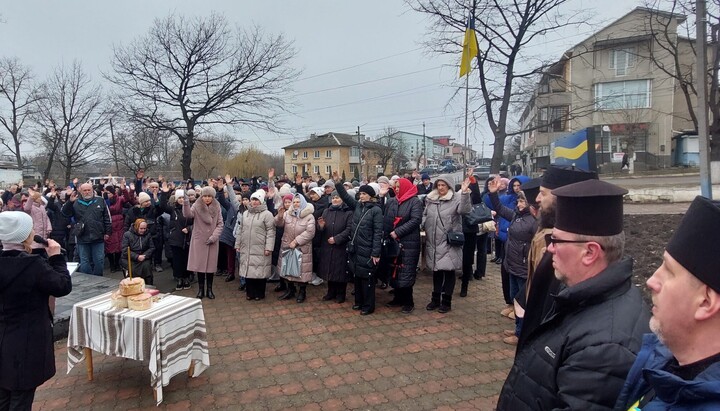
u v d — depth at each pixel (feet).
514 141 200.23
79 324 12.69
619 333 4.52
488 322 17.92
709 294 3.20
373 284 18.95
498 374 13.44
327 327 17.53
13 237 9.12
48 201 29.50
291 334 16.81
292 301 21.27
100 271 25.27
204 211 21.09
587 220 5.08
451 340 16.06
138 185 33.99
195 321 12.86
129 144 105.81
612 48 88.07
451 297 19.66
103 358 14.85
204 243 21.29
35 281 9.09
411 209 18.48
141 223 21.72
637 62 92.12
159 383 11.39
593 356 4.47
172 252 23.49
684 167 78.18
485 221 21.02
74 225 24.89
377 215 18.35
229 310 19.90
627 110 92.38
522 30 50.90
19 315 9.11
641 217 27.12
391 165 206.28
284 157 223.10
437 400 11.96
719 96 48.73
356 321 18.20
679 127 95.50
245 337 16.57
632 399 4.05
